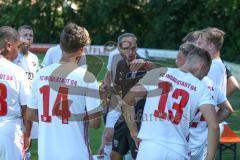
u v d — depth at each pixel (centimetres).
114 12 5341
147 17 5331
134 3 5316
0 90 1059
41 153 999
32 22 5419
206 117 949
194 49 1000
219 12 4828
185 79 973
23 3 5378
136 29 5353
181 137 970
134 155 1341
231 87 1295
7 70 1066
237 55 4703
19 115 1085
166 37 5062
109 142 1444
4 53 1084
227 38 4762
